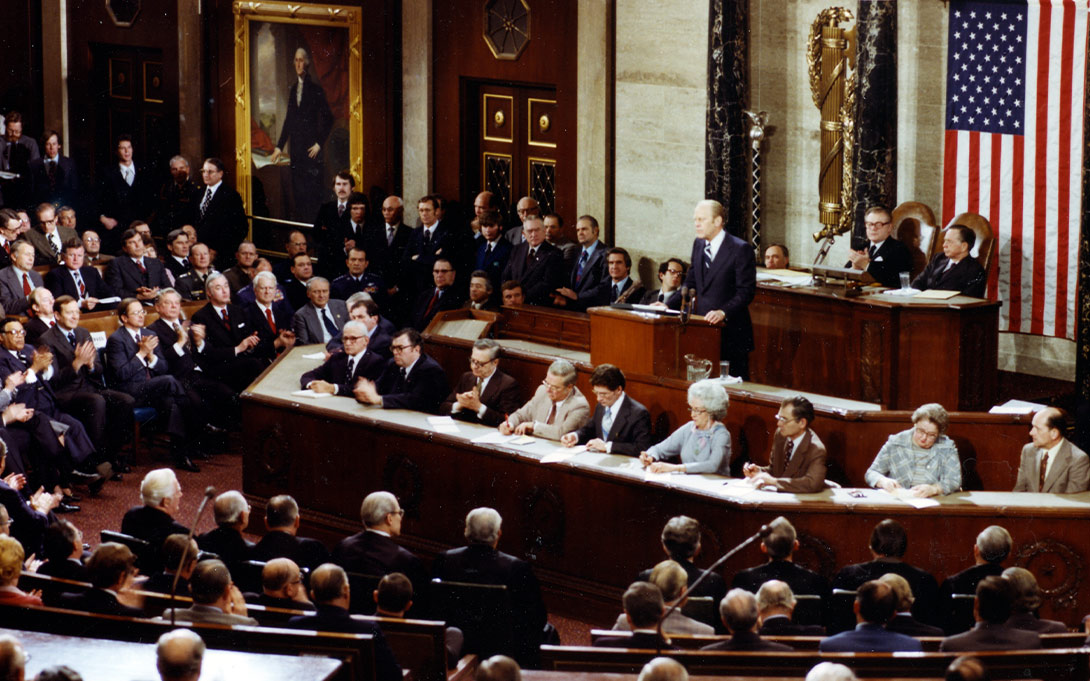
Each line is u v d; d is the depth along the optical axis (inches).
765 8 550.0
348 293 587.8
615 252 533.6
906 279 451.5
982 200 506.3
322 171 699.4
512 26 615.2
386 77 664.4
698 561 355.6
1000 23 493.4
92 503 461.7
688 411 402.0
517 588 303.1
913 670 227.3
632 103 581.6
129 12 758.5
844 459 382.3
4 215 605.0
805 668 228.2
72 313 486.3
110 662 215.6
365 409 423.2
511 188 637.3
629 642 249.6
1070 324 491.8
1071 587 338.0
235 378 519.2
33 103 793.6
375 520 317.7
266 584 275.0
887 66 508.4
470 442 393.1
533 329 510.6
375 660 235.3
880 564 305.0
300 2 687.7
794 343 466.3
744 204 553.9
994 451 373.1
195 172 743.7
